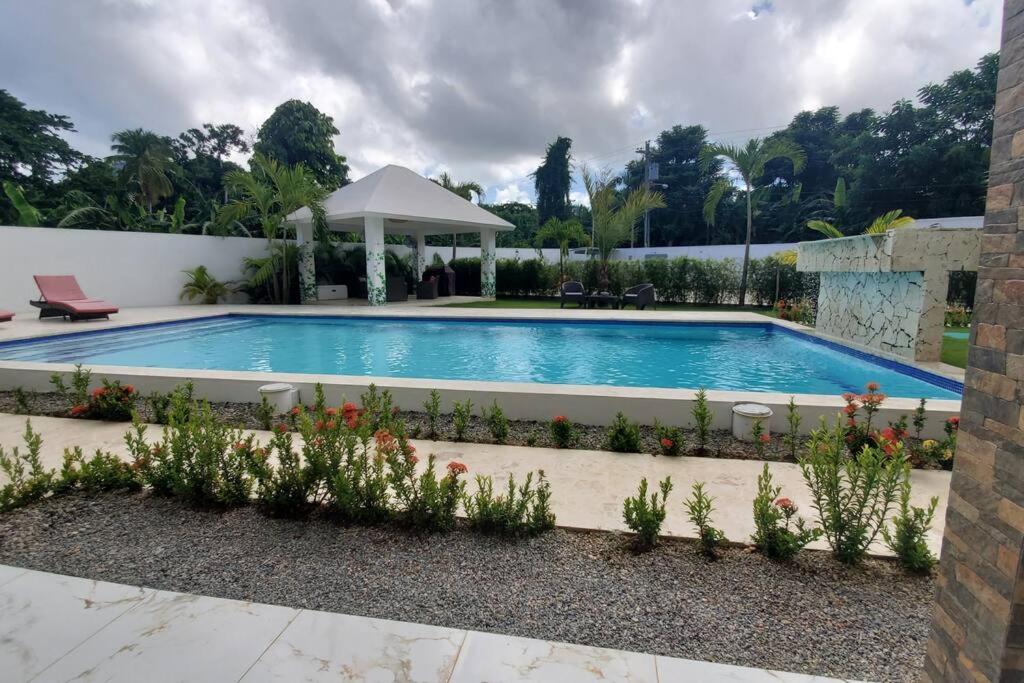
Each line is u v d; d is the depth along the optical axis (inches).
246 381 193.3
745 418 148.7
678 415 161.5
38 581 84.0
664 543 94.7
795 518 104.8
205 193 1213.7
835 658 66.3
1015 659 42.4
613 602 78.2
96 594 80.4
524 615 75.4
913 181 932.0
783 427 155.6
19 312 457.1
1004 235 42.5
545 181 1491.1
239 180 565.3
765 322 417.4
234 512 107.7
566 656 66.5
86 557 91.6
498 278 764.6
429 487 99.3
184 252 574.6
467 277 794.8
